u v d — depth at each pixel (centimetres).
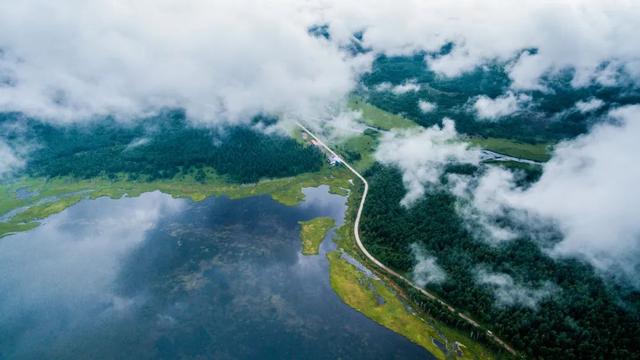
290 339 16238
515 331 16225
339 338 16350
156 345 15938
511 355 15662
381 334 16612
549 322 16362
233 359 15262
